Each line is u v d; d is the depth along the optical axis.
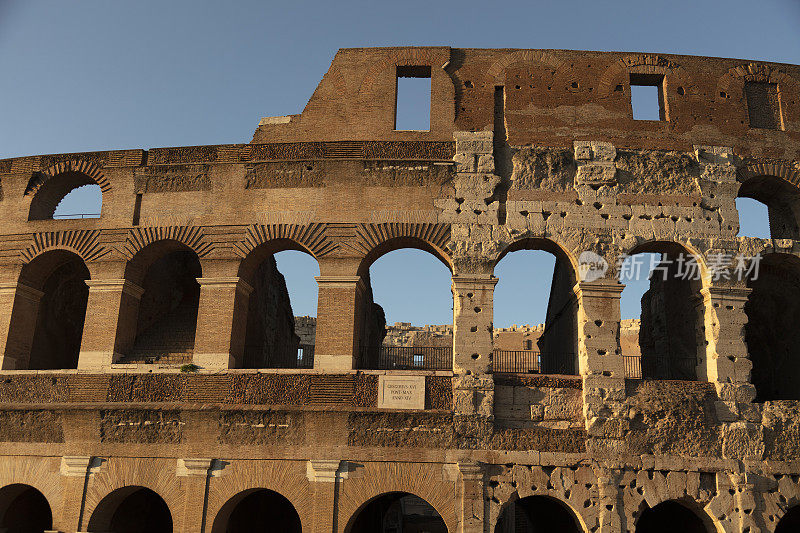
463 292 32.44
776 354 39.88
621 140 34.91
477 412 30.72
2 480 31.84
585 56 36.50
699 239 33.34
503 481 30.11
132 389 32.19
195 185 35.12
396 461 30.38
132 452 31.39
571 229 33.34
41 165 36.72
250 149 35.19
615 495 29.83
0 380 33.38
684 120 35.47
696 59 36.72
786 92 36.59
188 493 30.53
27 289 35.62
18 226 35.94
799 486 30.56
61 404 32.03
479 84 36.09
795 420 31.36
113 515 32.41
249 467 30.77
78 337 42.22
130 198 35.31
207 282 33.47
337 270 33.06
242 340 34.06
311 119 36.19
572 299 34.28
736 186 34.38
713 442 30.89
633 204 33.78
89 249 34.81
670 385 31.64
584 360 31.81
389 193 34.00
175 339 38.50
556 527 37.31
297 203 34.19
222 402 31.50
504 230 33.22
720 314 32.44
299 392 31.38
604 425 30.73
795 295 37.44
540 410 31.19
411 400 31.00
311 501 30.11
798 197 35.66
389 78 36.56
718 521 29.95
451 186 33.97
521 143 34.84
